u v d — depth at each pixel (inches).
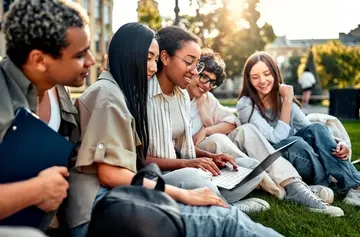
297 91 965.2
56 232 85.9
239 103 159.2
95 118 80.7
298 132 152.2
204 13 922.7
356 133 361.1
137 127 91.7
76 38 71.1
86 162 78.3
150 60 96.5
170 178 91.0
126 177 78.1
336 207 132.3
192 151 122.8
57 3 70.4
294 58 1416.1
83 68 74.5
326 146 144.0
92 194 80.3
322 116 169.3
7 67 72.6
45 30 68.7
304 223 120.9
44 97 81.4
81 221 79.6
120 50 90.5
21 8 69.5
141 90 91.9
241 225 75.4
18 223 67.6
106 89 84.5
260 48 1035.3
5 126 68.0
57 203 68.5
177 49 112.6
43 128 69.0
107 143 78.8
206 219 75.6
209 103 158.9
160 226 63.1
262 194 142.1
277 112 156.6
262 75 152.6
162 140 110.7
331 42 1537.9
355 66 1481.3
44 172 67.5
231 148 138.8
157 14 726.5
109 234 63.3
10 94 71.6
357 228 121.9
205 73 149.9
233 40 993.5
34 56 70.9
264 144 143.4
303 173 146.4
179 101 120.3
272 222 120.9
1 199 63.3
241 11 1013.2
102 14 1334.9
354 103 516.7
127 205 64.0
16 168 67.7
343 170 141.9
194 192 78.7
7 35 71.0
